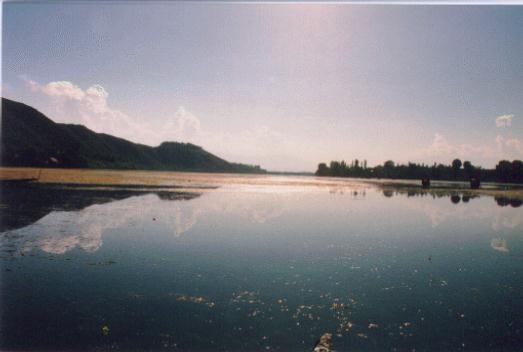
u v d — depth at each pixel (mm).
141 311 7621
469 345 6543
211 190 41031
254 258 11883
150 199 28234
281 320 7312
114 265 10820
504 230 18375
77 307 7785
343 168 174000
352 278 10023
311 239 15070
